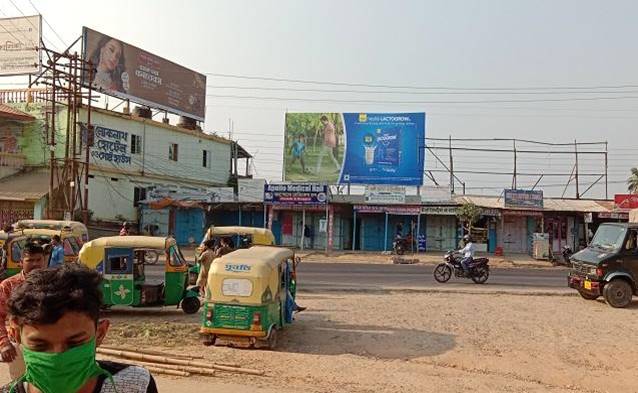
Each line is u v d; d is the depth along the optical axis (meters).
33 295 1.92
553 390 8.61
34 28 36.53
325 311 14.53
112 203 37.88
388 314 14.20
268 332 10.46
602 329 12.98
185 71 46.72
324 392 7.83
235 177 50.50
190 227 40.34
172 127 43.25
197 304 14.20
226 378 8.39
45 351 1.95
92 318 2.02
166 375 8.48
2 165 35.16
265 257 10.99
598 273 16.44
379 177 44.34
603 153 45.03
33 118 35.84
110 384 2.05
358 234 40.91
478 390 8.35
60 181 33.12
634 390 8.82
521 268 31.11
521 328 12.88
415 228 40.19
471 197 41.69
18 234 14.96
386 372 9.15
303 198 37.81
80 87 31.55
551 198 42.88
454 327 12.82
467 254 22.02
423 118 44.09
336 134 44.94
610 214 39.12
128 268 13.65
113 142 37.97
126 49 40.47
